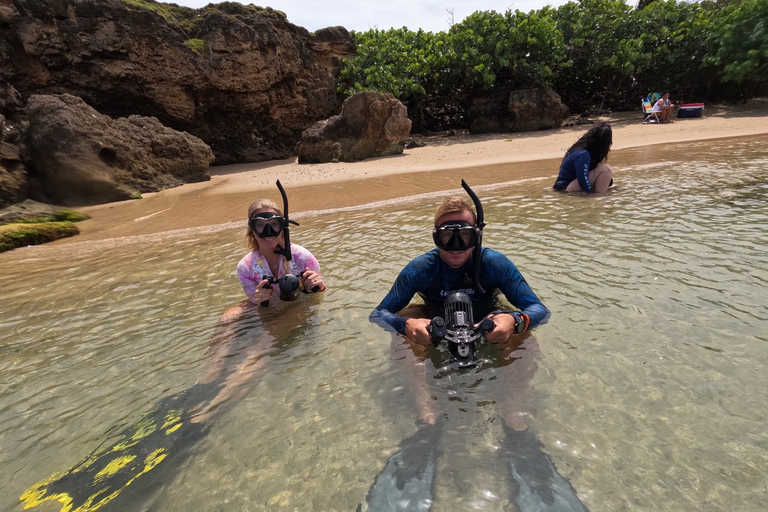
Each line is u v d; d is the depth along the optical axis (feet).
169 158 42.27
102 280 15.67
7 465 6.79
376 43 77.46
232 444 6.91
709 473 5.65
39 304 13.76
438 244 9.01
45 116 34.35
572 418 6.84
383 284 12.82
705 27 72.43
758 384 7.25
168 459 6.66
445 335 8.21
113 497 6.02
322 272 14.26
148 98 50.29
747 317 9.32
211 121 58.49
